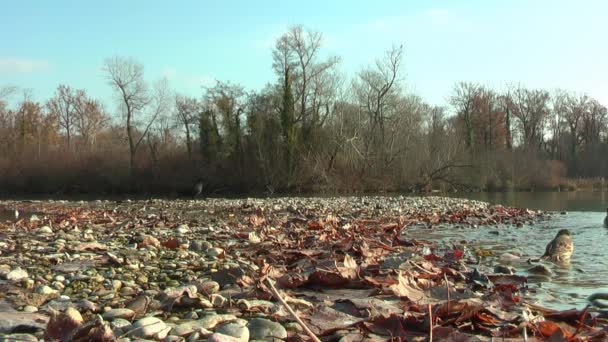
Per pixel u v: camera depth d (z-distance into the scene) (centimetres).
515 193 5125
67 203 3528
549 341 430
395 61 5450
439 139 5481
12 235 1254
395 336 454
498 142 7250
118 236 1243
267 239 1179
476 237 1416
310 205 2673
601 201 3672
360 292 665
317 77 5597
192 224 1647
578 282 803
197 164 6016
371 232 1383
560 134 7688
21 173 6178
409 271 738
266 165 5625
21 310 566
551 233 1527
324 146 5531
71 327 456
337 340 465
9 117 6900
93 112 7919
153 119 6444
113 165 6175
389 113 5497
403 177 5325
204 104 6041
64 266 812
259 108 5806
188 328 486
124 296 640
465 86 7025
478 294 648
